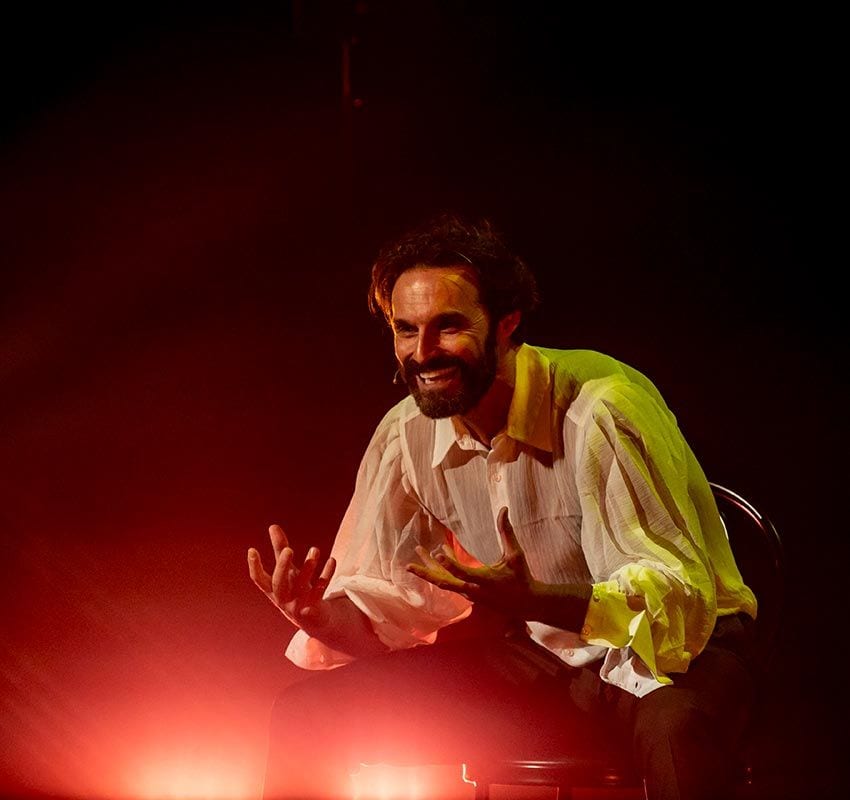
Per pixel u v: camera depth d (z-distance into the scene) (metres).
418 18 6.51
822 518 6.16
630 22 6.62
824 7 6.28
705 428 6.43
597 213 6.72
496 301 2.86
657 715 2.44
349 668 2.93
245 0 7.24
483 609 3.22
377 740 2.86
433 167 6.91
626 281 6.66
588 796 5.04
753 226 6.50
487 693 2.85
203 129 7.34
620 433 2.82
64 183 7.46
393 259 2.89
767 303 6.46
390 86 6.80
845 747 5.49
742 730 2.62
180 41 7.32
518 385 2.95
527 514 3.00
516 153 6.82
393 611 3.15
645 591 2.56
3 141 7.44
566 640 2.89
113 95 7.41
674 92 6.62
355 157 6.95
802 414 6.32
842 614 5.92
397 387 7.06
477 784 2.91
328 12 6.43
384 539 3.20
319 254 7.18
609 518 2.78
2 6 7.24
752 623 2.94
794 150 6.43
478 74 6.77
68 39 7.32
